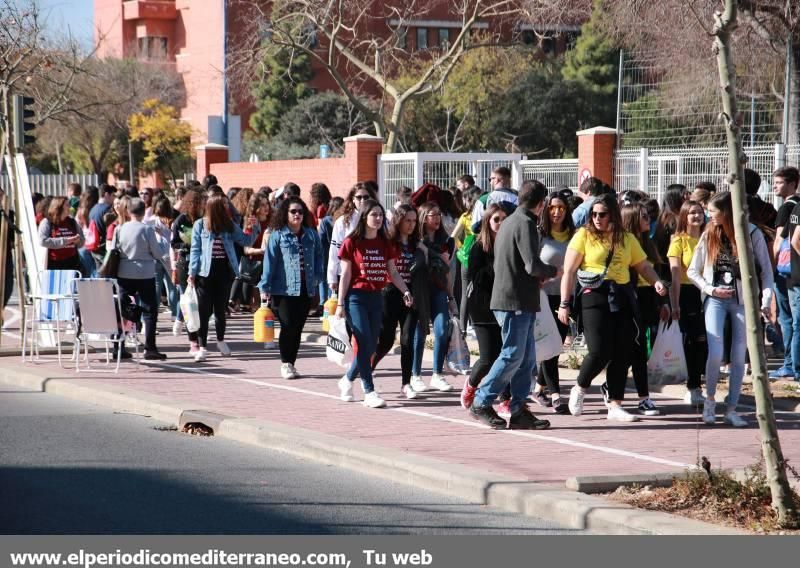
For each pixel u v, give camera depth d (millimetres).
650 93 69062
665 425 25344
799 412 27031
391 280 27844
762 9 64750
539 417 26406
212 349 39250
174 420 26875
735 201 17016
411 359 28984
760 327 17047
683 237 26781
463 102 130000
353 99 83750
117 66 145750
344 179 70125
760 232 25078
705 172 55156
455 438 23719
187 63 167250
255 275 47969
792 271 29438
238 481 20750
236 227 36344
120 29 173125
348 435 23984
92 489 20031
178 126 144000
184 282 42812
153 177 151250
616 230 25328
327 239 42531
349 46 88500
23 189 39094
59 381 31500
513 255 23984
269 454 23391
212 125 99125
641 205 27594
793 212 29641
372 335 27562
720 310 25125
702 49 69750
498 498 19062
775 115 70062
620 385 26031
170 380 31875
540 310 25562
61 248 38281
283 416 26234
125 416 27859
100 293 32812
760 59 70562
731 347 25250
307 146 134875
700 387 27891
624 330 25656
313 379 32344
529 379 24828
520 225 23828
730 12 16719
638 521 16984
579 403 26328
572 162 61312
